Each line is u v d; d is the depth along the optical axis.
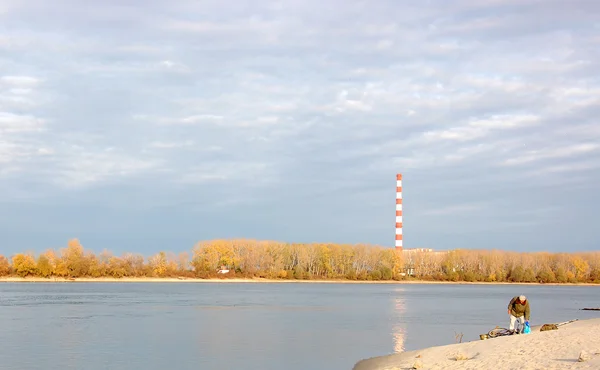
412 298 166.50
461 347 49.16
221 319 94.94
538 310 123.44
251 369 50.72
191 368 51.12
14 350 60.84
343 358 55.75
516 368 37.03
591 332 49.34
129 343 65.88
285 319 96.00
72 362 54.03
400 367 44.03
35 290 185.25
